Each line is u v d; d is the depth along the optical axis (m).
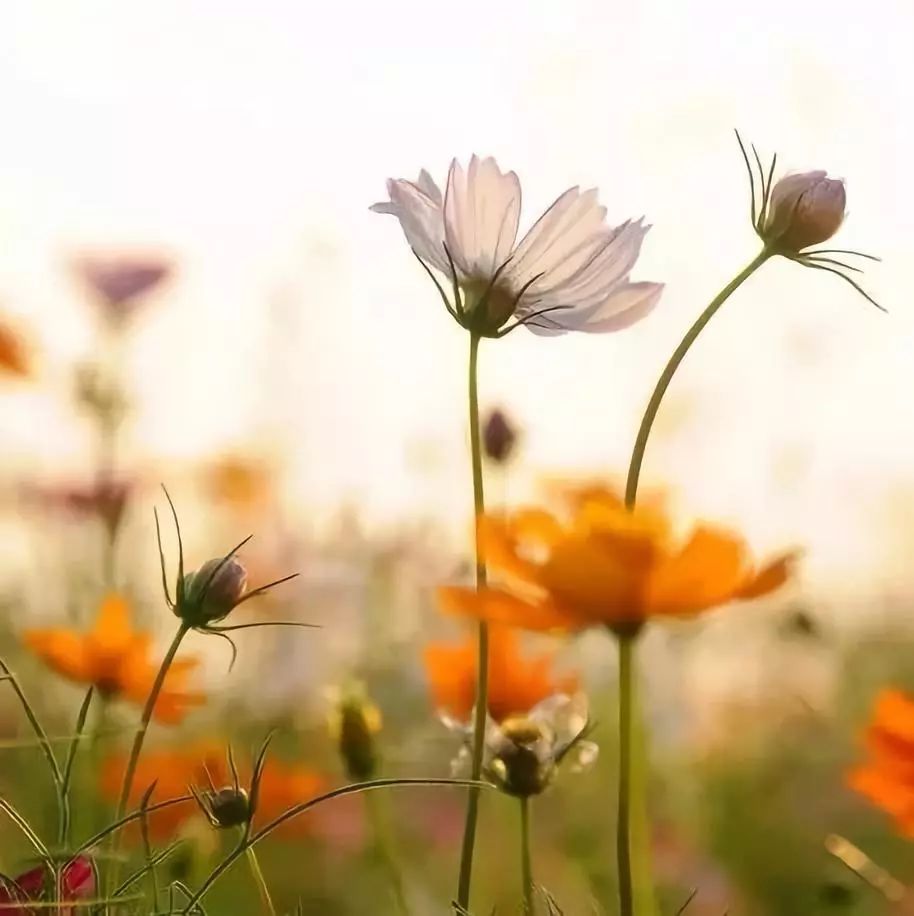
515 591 0.85
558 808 1.20
